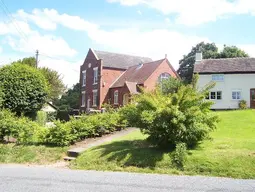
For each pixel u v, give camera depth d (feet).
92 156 38.83
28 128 48.75
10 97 66.33
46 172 33.53
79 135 49.83
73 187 26.18
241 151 35.40
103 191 24.85
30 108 69.92
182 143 36.09
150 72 127.54
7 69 69.10
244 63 129.08
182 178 29.81
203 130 37.06
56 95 192.85
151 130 38.24
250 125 62.39
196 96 39.11
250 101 123.34
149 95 40.45
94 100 150.82
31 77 70.49
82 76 166.71
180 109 37.86
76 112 135.44
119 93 136.46
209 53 198.29
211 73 128.36
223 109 125.49
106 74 148.05
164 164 34.22
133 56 164.96
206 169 32.09
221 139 44.16
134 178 29.91
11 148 45.14
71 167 36.68
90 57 157.89
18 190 25.14
